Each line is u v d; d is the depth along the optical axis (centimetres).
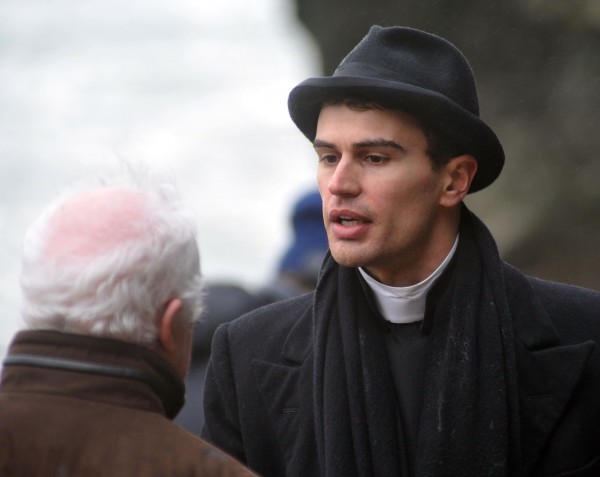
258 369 970
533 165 3566
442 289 921
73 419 723
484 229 936
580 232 3491
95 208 742
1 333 5512
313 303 959
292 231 1748
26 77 14762
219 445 983
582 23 3466
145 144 11638
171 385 751
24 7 17812
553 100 3544
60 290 725
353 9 3934
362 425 902
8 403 729
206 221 8888
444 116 888
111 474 716
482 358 905
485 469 890
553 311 952
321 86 882
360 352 919
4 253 7738
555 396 922
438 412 896
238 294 1392
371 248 895
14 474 716
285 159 10762
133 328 732
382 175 889
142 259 732
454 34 3719
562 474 922
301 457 938
